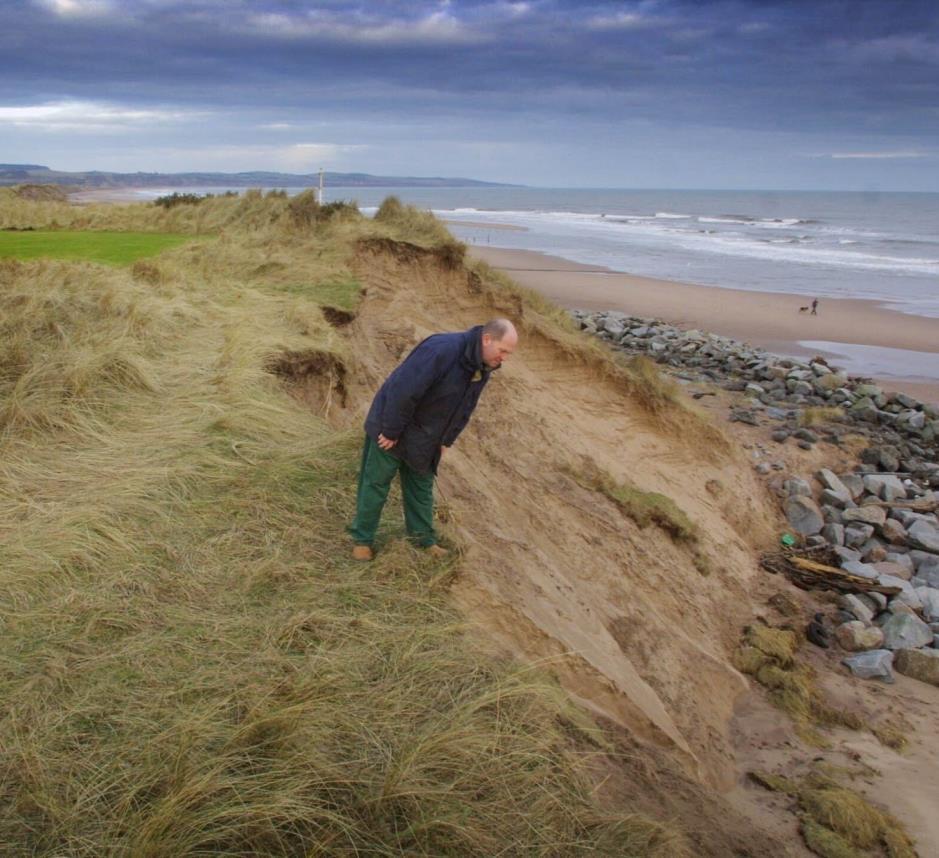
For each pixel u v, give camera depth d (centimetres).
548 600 603
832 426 1745
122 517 532
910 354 2475
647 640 759
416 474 523
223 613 452
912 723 816
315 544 536
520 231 6838
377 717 382
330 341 936
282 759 343
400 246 1370
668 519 1060
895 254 5028
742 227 7656
